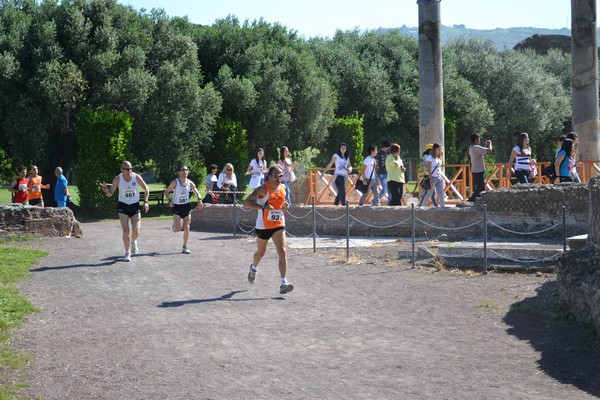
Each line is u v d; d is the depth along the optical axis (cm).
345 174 1941
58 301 1010
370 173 1886
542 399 610
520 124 4691
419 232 1636
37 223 1727
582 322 854
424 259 1328
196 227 2002
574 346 776
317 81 3584
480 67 4788
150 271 1245
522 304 976
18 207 1716
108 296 1044
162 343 798
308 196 2348
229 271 1243
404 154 4588
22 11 2880
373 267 1287
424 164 2086
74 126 2736
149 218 2553
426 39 2181
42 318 909
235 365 716
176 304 991
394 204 1866
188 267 1284
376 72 4253
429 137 2189
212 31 3431
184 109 2894
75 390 641
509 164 1895
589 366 704
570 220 1464
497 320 900
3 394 621
